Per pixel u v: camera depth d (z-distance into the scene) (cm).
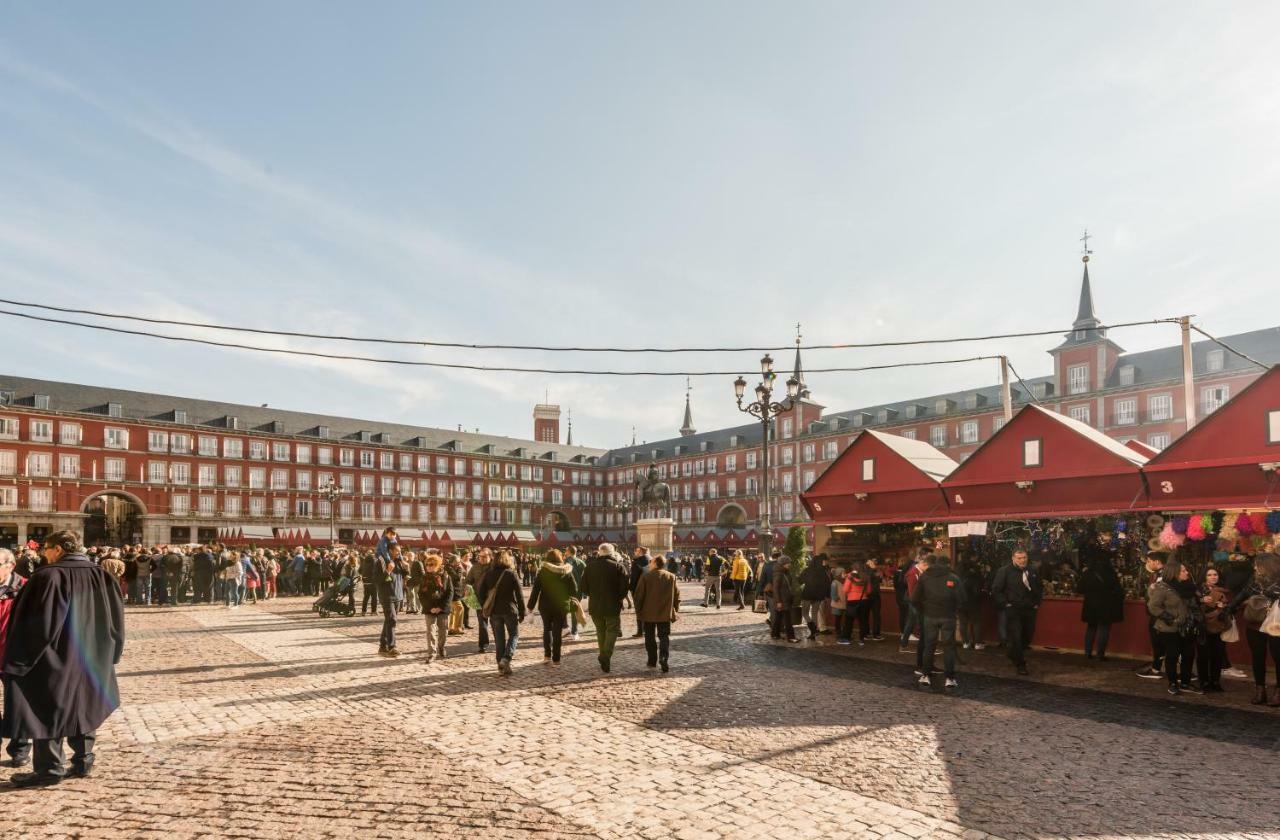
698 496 8525
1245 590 887
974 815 518
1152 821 509
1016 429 1353
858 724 762
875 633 1433
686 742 691
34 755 553
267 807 518
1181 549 1235
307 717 778
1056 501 1289
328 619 1803
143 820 492
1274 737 721
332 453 7619
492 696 885
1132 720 786
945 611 952
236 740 689
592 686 948
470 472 8606
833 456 7150
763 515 1964
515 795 547
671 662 1145
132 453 6425
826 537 1681
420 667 1088
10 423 5859
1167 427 4947
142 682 967
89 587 560
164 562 2342
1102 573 1166
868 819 508
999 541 1427
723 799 543
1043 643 1305
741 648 1305
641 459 9338
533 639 1419
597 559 1080
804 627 1608
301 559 2752
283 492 7256
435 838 468
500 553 1052
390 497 7950
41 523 5950
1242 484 1084
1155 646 968
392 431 8288
